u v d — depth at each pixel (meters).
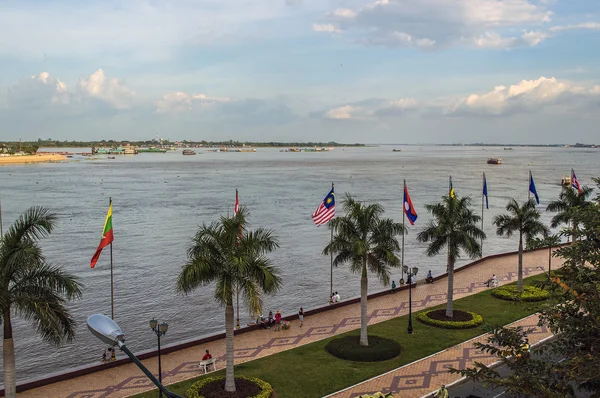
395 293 59.75
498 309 51.78
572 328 18.69
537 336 43.19
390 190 171.75
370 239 41.28
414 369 37.31
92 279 69.25
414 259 85.19
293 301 62.28
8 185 184.62
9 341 27.53
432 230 47.94
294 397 33.12
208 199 150.75
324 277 72.94
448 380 35.34
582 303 18.41
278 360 39.38
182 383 35.56
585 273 19.38
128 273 72.38
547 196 152.12
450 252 47.78
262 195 161.12
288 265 79.00
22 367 43.66
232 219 33.53
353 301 56.12
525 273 69.06
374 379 35.72
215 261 32.25
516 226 56.50
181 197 155.12
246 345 43.25
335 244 40.88
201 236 32.75
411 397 32.97
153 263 77.81
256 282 33.09
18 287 27.55
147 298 61.94
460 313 49.16
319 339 44.44
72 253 83.12
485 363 37.84
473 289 60.97
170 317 55.84
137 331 51.69
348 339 42.62
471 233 48.47
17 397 33.59
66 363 44.47
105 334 13.25
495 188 176.62
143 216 119.75
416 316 49.78
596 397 17.45
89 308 58.00
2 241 27.48
